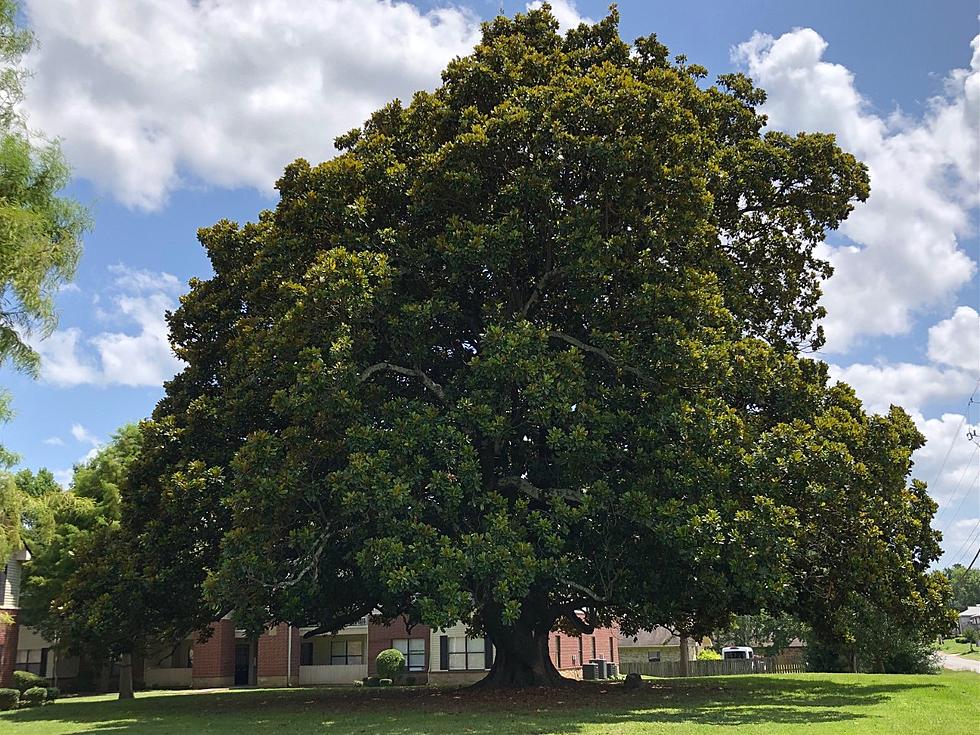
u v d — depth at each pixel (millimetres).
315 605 20828
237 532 16672
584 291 17781
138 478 22469
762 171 22641
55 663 40594
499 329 16922
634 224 18359
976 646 116500
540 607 21344
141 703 24922
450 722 14680
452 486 15992
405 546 15664
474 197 18281
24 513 29750
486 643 40375
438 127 19969
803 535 18250
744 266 24062
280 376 18641
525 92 18766
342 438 17188
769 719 14273
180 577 21359
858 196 23891
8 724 18719
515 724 14023
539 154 17719
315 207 19094
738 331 20641
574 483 17516
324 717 16641
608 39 23984
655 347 17031
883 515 19203
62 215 16562
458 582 15172
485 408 16578
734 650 56938
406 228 19141
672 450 16516
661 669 47656
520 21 23500
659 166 17359
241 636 44156
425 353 18172
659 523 15844
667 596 17750
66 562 34844
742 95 25047
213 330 23844
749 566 15383
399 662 39375
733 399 19594
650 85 19438
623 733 12477
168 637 24109
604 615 24984
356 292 16734
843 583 19500
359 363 17984
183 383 24484
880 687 21875
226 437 21250
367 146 20516
